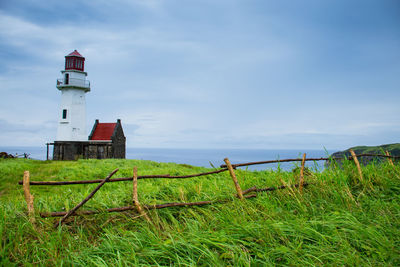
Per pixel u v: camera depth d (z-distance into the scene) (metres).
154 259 3.22
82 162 26.52
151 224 4.18
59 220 4.17
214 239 3.53
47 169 21.94
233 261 3.07
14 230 3.71
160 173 17.38
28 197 4.03
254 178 7.23
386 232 3.85
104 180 4.52
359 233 3.74
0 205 4.39
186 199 5.66
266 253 3.29
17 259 3.24
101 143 43.47
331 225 3.92
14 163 23.77
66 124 44.41
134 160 28.55
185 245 3.35
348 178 6.46
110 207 4.99
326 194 5.62
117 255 3.17
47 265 3.13
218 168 5.85
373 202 5.08
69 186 13.43
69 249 3.43
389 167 7.37
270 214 4.56
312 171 6.73
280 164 6.66
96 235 4.11
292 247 3.41
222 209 4.82
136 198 4.61
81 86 45.03
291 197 5.50
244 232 3.81
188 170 20.66
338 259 3.12
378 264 3.09
